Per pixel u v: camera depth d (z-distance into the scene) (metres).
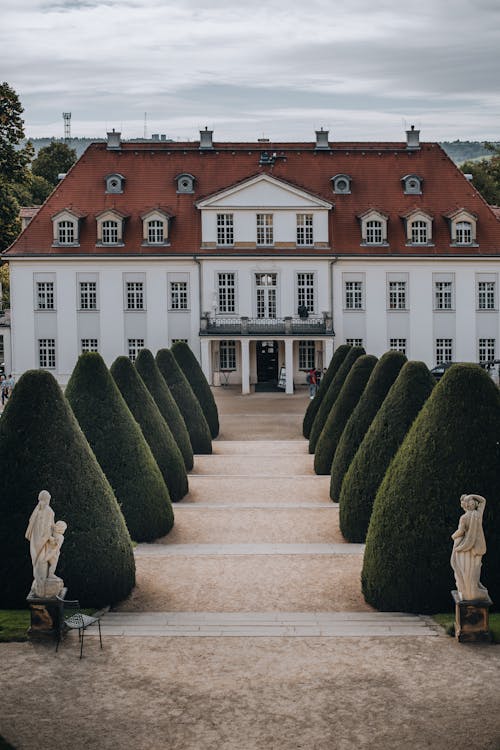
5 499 22.80
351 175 82.69
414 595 22.08
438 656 18.38
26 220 86.69
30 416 23.42
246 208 79.12
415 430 23.31
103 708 15.95
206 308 79.44
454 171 83.31
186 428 42.62
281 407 68.31
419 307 79.94
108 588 22.86
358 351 45.41
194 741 14.76
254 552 27.88
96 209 80.25
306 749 14.49
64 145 136.50
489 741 14.75
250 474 40.69
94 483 23.62
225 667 17.80
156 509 29.72
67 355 79.56
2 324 84.31
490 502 21.88
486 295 80.06
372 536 23.22
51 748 14.55
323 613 22.20
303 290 79.94
